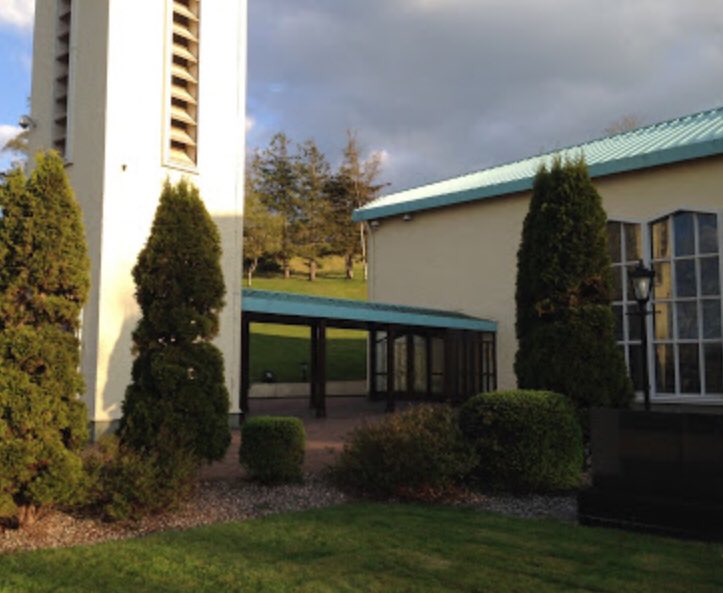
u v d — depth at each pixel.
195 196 8.25
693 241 14.80
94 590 4.77
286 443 8.38
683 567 5.30
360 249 49.47
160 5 12.88
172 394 7.79
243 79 14.28
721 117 16.91
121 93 12.20
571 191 9.32
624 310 15.72
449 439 8.05
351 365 27.53
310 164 49.84
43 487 6.23
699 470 6.28
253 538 6.07
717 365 14.24
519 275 9.75
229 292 13.55
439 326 17.66
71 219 6.63
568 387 8.88
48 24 13.61
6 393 6.10
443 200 19.59
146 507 6.76
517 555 5.60
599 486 6.77
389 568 5.27
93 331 11.66
